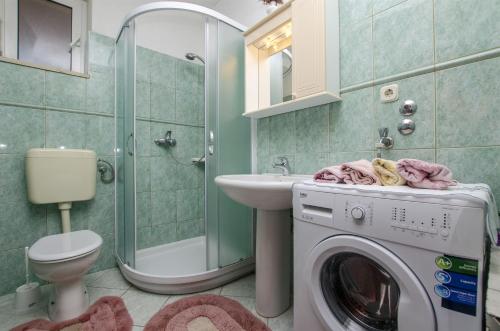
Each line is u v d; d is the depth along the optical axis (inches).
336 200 31.3
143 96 76.9
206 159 58.2
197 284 56.8
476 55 35.9
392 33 44.1
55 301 48.4
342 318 33.4
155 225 80.3
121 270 65.4
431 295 23.9
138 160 76.3
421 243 24.3
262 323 46.0
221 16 60.8
